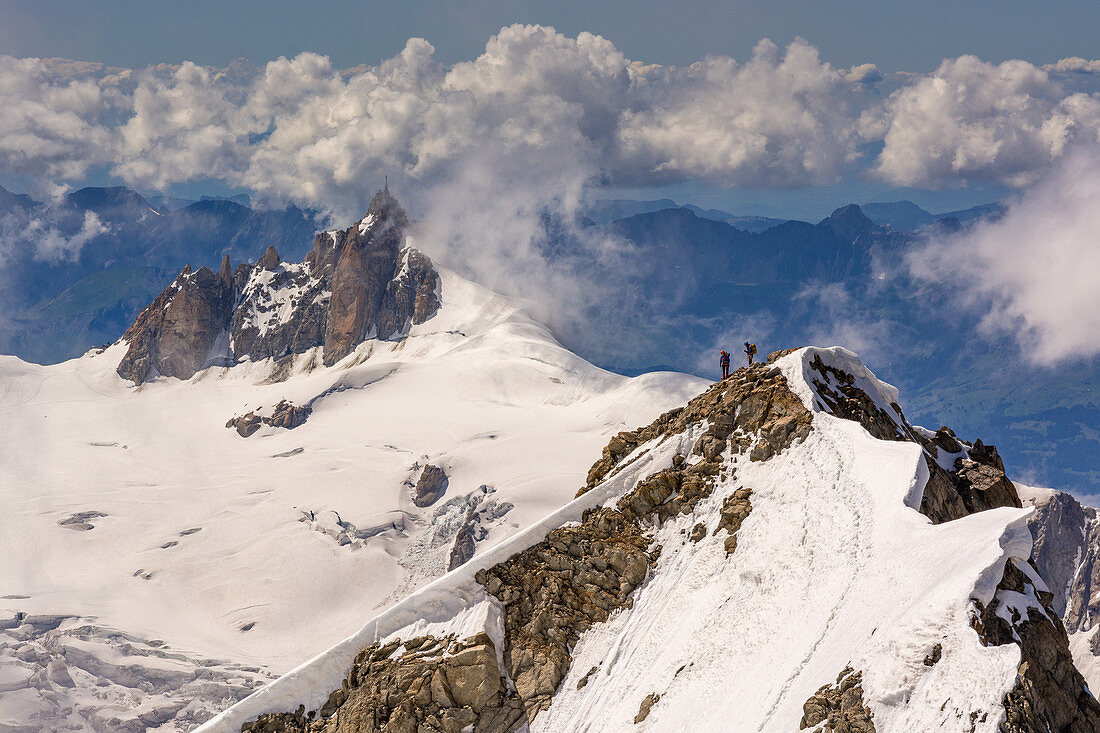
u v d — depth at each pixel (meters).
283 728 60.62
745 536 61.09
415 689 58.28
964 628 39.72
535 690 58.84
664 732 49.69
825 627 47.72
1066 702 38.47
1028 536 44.06
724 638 53.72
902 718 38.53
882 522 52.81
